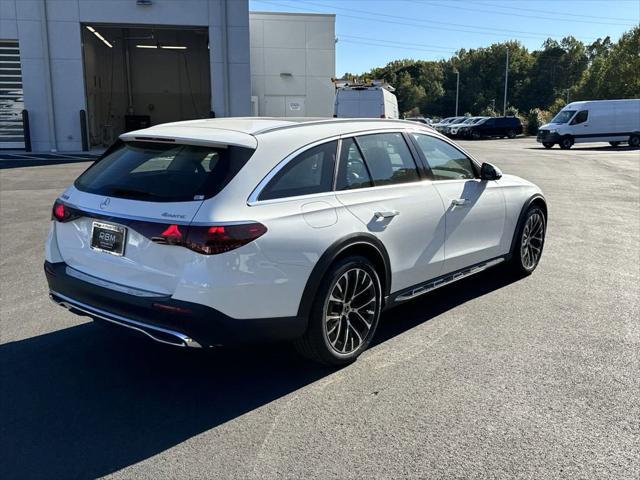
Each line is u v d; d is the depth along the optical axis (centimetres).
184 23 2389
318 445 309
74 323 487
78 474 286
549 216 1008
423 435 317
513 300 542
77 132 2369
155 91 3072
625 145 3419
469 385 374
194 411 346
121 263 352
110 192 370
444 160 500
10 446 309
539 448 305
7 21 2250
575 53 10056
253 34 3019
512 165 2011
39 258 689
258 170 353
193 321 325
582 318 495
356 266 392
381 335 459
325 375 392
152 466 292
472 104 10288
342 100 2145
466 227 505
